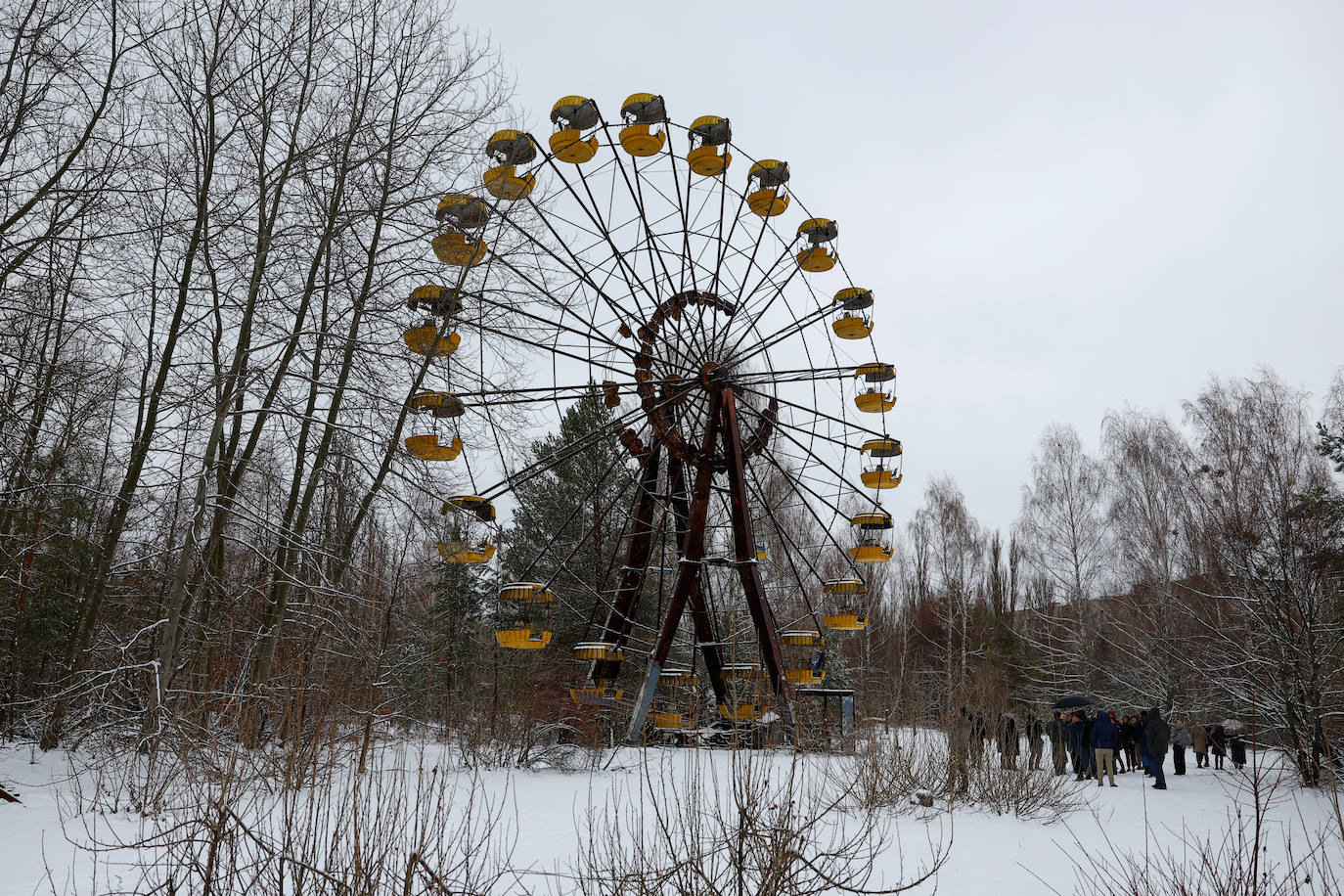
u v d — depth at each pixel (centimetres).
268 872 530
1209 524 2464
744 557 2272
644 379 2398
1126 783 1928
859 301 2548
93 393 1719
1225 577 2267
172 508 1664
